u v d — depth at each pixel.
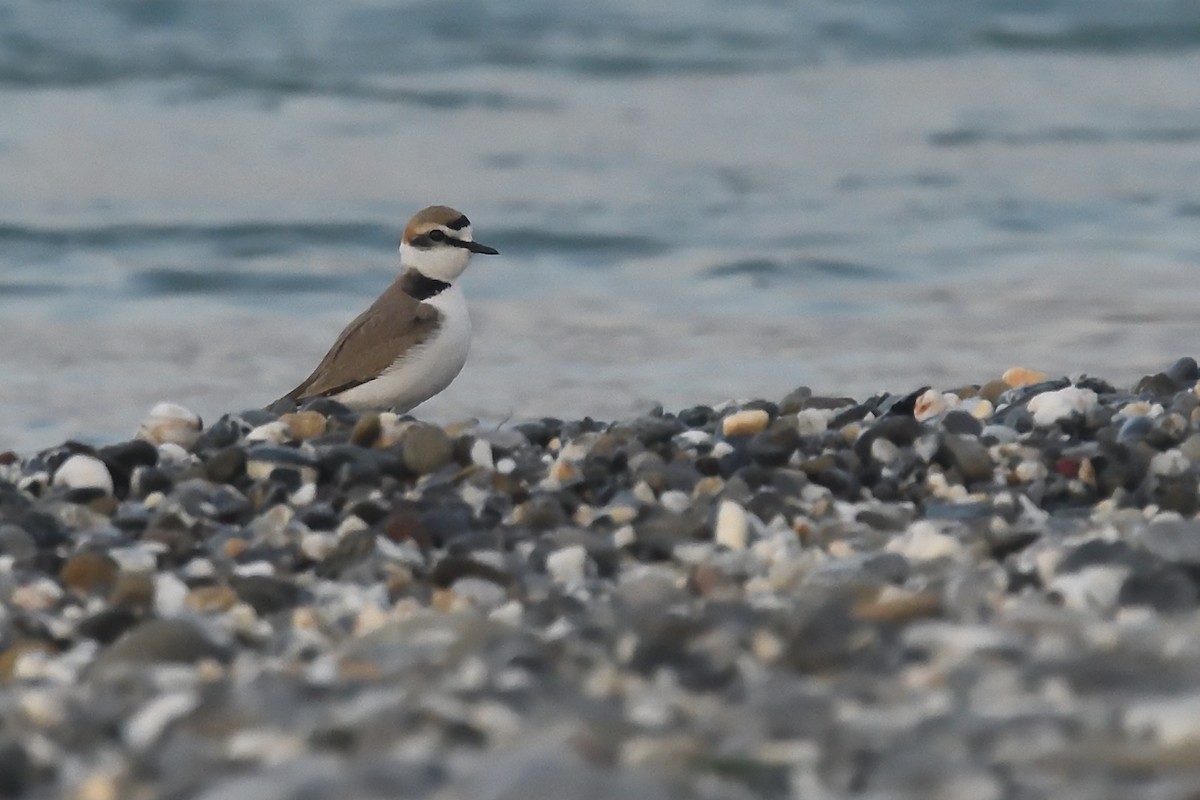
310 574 9.75
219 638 8.22
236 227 31.52
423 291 14.01
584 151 38.28
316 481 11.38
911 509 10.55
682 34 49.78
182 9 49.28
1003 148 39.03
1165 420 11.69
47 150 37.22
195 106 41.12
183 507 10.85
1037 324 24.19
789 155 38.31
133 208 32.97
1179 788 5.84
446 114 41.28
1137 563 8.71
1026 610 7.84
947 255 29.70
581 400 19.78
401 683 7.39
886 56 48.25
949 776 6.07
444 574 9.36
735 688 7.22
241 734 6.84
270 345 24.03
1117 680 6.95
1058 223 32.28
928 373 21.09
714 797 6.06
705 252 30.19
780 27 50.84
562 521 10.47
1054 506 10.89
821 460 11.32
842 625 7.67
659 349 22.88
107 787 6.32
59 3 49.09
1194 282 27.28
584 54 47.19
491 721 6.88
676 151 38.47
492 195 34.41
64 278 28.66
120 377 21.70
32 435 18.55
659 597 8.77
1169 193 34.59
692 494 11.08
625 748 6.48
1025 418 12.23
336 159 37.25
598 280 28.38
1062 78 46.53
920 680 7.11
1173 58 48.59
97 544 10.08
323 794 6.06
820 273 28.53
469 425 12.37
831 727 6.64
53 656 8.45
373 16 50.09
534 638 7.94
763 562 9.47
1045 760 6.17
